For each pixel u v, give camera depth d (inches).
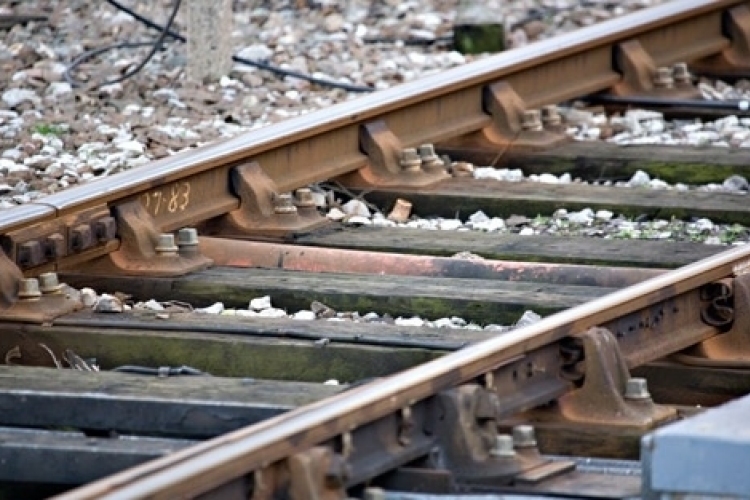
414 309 822.5
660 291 756.6
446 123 1101.1
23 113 1182.3
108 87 1267.2
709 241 951.0
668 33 1316.4
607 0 1670.8
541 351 693.9
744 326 788.6
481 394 642.2
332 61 1376.7
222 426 665.6
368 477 602.9
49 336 765.9
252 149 943.0
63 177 1011.9
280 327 772.6
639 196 1013.2
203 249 900.0
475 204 1008.2
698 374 770.8
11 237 794.8
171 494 536.4
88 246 833.5
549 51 1183.6
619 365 705.6
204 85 1286.9
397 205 1006.4
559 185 1039.6
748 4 1387.8
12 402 679.1
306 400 676.1
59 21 1499.8
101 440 647.8
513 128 1127.6
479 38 1443.2
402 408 623.8
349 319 815.1
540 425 688.4
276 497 573.9
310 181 984.3
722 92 1314.0
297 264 892.0
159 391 684.1
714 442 556.7
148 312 799.1
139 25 1487.5
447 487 619.5
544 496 621.0
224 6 1298.0
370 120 1035.3
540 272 871.1
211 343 757.3
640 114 1229.7
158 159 991.6
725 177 1076.5
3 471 636.7
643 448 575.2
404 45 1462.8
